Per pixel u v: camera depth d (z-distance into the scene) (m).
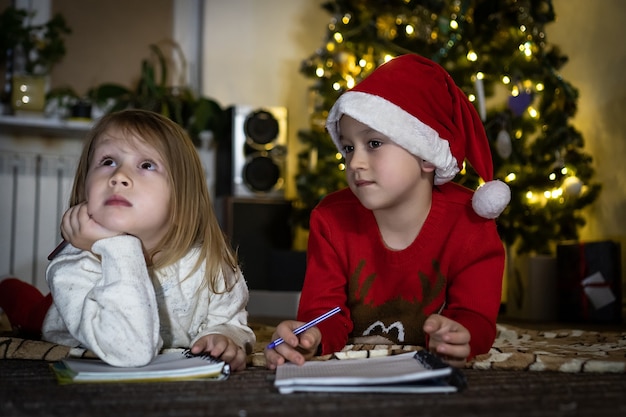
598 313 2.90
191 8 4.14
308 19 4.26
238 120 3.74
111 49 3.93
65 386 0.96
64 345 1.31
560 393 0.91
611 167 3.38
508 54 3.10
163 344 1.26
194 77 4.14
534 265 3.17
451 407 0.80
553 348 1.51
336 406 0.81
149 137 1.17
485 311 1.24
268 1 4.20
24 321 1.64
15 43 3.54
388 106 1.23
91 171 1.15
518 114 3.07
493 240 1.31
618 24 3.37
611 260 2.91
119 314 1.04
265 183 3.76
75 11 3.86
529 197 3.16
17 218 3.68
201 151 3.95
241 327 1.30
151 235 1.16
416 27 3.20
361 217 1.39
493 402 0.84
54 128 3.57
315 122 3.55
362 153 1.25
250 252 3.72
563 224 3.30
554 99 3.21
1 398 0.86
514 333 1.89
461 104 1.37
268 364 1.12
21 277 3.68
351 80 3.36
